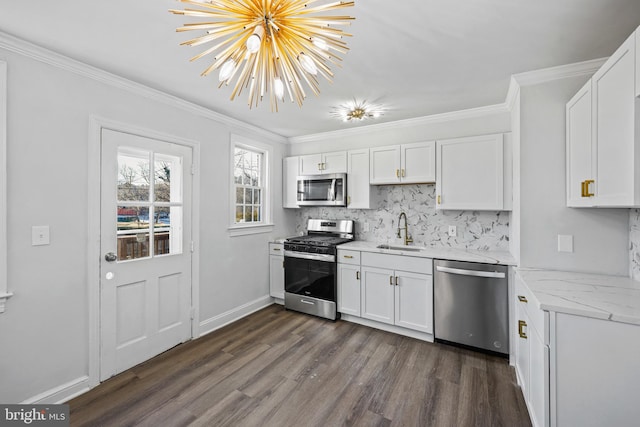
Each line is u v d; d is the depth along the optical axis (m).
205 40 1.12
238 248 3.35
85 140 2.02
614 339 1.24
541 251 2.12
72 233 1.96
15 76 1.70
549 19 1.54
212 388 2.05
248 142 3.51
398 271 2.88
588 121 1.68
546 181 2.10
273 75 1.29
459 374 2.21
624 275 1.92
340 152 3.58
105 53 1.87
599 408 1.27
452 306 2.61
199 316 2.87
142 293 2.38
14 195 1.71
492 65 2.04
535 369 1.53
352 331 2.99
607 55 1.89
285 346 2.66
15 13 1.47
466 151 2.80
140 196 2.38
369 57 1.93
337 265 3.28
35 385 1.80
